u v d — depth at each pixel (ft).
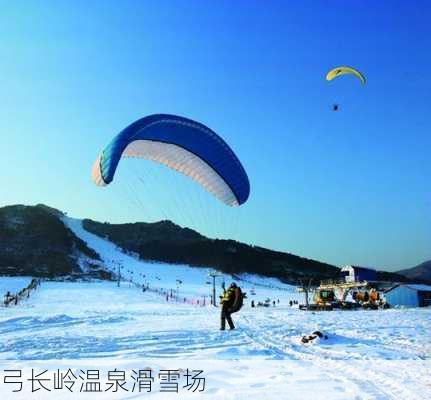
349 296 196.24
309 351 35.37
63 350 35.12
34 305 138.51
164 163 62.44
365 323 63.82
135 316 77.61
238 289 51.08
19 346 37.50
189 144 57.31
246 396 19.22
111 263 432.66
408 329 55.01
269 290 358.02
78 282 311.68
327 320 69.46
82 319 67.00
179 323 61.57
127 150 57.98
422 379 23.32
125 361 28.96
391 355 33.04
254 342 40.60
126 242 531.91
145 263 451.12
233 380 22.99
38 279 304.71
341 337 42.75
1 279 297.53
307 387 21.16
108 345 38.09
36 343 39.32
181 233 576.61
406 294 157.48
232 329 50.96
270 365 28.12
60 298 188.03
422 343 40.60
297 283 449.89
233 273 444.96
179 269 435.12
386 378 23.54
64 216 619.26
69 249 437.58
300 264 550.77
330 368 27.14
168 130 55.52
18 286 259.39
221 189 61.82
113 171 49.16
